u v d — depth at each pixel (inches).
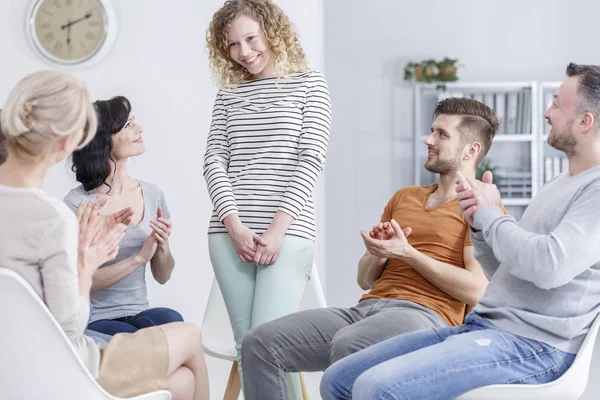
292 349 84.7
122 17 157.2
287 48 99.3
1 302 58.6
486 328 69.7
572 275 64.1
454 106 92.7
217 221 98.8
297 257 95.7
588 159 69.1
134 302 103.0
